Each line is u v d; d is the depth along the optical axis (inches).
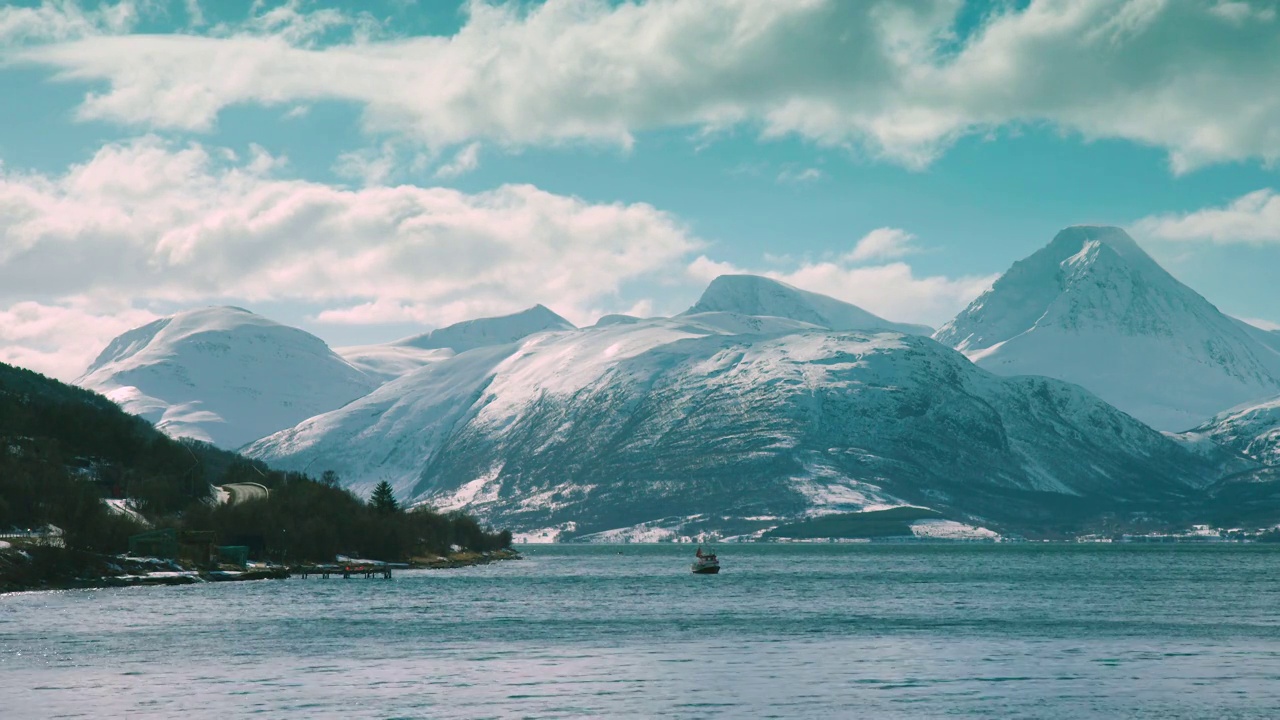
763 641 6437.0
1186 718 4389.8
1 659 5590.6
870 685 5034.5
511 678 5191.9
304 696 4771.2
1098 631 6899.6
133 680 5083.7
